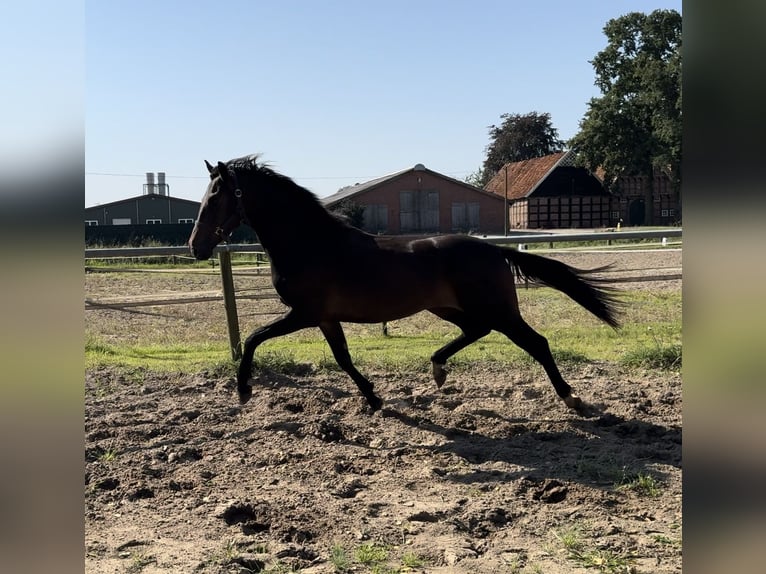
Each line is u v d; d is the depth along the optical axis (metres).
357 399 5.64
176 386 6.17
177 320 10.12
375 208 40.97
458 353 7.46
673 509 3.54
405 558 2.97
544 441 4.79
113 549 3.09
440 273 4.95
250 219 4.98
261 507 3.53
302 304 4.95
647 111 45.88
